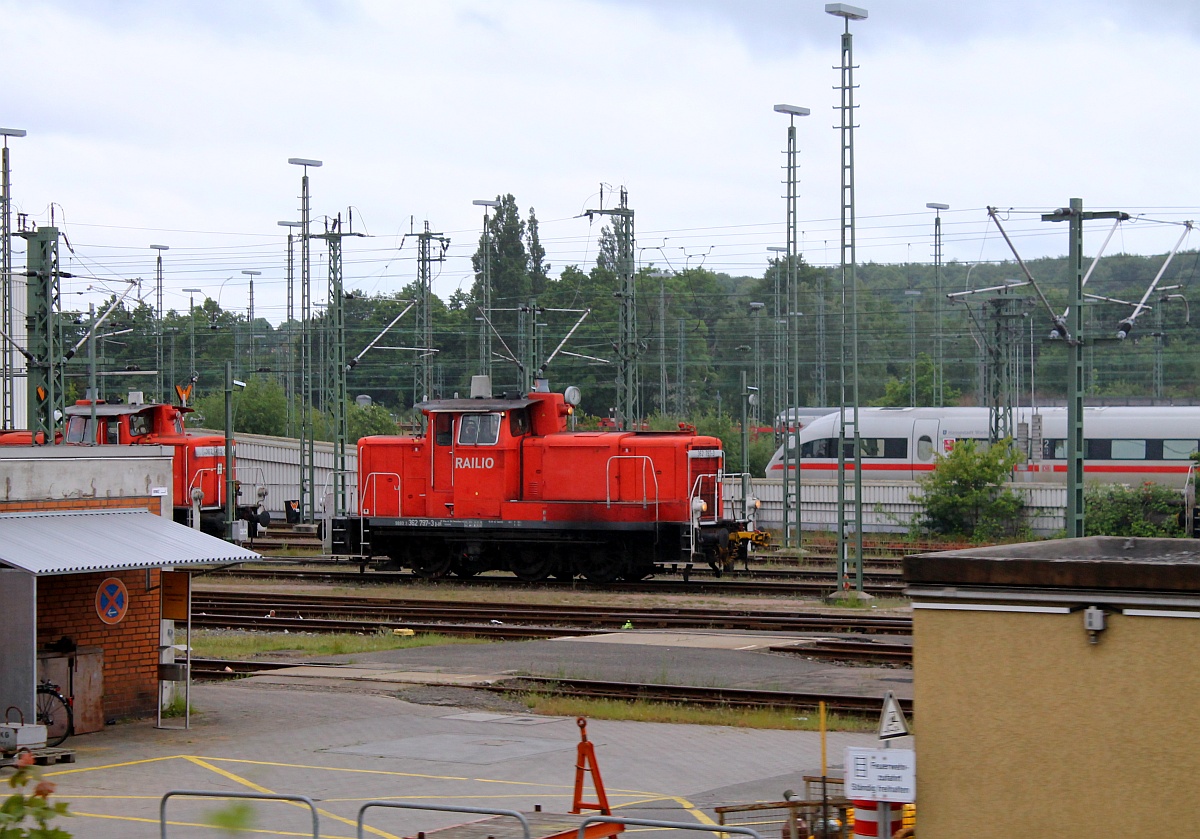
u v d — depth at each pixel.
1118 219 31.05
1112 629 8.98
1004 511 55.50
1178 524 51.59
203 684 25.80
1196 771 8.68
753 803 15.50
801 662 27.42
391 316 115.38
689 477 41.03
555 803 15.61
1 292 58.16
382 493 44.62
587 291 115.38
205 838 14.09
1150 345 110.81
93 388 47.56
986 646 9.43
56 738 19.53
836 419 67.75
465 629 32.44
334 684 25.47
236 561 20.62
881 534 59.00
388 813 15.28
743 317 128.00
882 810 9.77
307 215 63.25
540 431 43.59
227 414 49.97
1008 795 9.30
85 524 20.58
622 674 25.94
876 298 139.12
